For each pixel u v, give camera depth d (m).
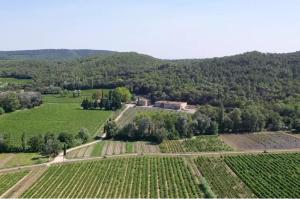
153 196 152.38
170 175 176.75
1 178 175.38
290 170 183.62
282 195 154.25
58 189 160.75
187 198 150.12
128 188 160.88
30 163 198.88
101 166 191.00
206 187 155.50
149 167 188.75
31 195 154.50
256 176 175.00
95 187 162.62
